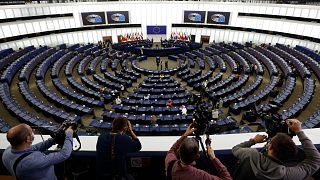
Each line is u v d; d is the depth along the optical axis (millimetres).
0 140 4051
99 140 3010
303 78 22297
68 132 3098
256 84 21453
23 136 2545
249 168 2361
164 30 40438
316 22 30344
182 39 39688
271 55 29031
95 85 22594
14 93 20906
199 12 38000
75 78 25875
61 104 18047
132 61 31547
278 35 34156
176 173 2340
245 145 2764
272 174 2197
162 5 38562
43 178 2654
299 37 32219
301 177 2254
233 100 18750
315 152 2395
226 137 3973
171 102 18281
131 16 39031
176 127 14391
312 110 17406
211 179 2281
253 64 26375
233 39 38031
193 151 2215
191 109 17000
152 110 17094
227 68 28938
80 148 3736
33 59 27531
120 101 18969
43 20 33438
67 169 3875
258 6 34344
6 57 27453
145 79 26125
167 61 31906
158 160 3850
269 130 3074
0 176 4105
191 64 30062
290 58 27188
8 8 29688
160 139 4066
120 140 2930
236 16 36500
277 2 34469
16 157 2535
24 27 31859
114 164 2889
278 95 18594
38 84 21297
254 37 36219
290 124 2721
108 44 37812
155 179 4094
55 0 35219
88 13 36625
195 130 3104
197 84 23406
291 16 32156
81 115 17797
